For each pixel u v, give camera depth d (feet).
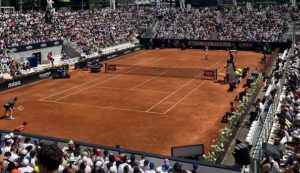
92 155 63.72
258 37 280.72
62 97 152.35
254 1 446.60
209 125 115.85
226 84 174.40
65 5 496.64
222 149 85.51
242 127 108.88
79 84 177.27
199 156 76.64
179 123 118.32
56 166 17.84
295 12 320.91
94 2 520.83
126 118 123.75
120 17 327.67
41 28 250.37
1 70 188.96
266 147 66.54
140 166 59.00
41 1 453.17
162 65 226.58
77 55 243.19
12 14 261.24
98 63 213.25
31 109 134.41
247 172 57.88
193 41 296.51
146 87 169.99
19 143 67.10
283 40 269.03
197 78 188.34
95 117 124.98
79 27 279.90
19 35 227.61
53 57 237.25
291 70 141.90
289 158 63.10
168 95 155.02
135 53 278.67
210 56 257.96
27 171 50.14
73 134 107.86
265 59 220.43
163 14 338.95
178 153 75.61
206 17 328.29
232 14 327.67
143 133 108.88
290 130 78.95
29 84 177.27
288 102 97.91
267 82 155.02
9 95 155.74
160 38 304.50
